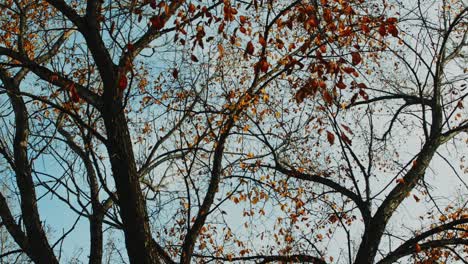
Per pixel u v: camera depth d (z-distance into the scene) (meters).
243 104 9.32
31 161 8.16
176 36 7.73
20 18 9.82
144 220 7.83
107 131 7.91
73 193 7.86
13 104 9.59
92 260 9.21
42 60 9.98
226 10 7.60
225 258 10.55
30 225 8.81
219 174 9.46
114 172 7.88
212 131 9.29
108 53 8.18
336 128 8.18
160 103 9.94
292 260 10.63
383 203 10.23
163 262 8.38
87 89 8.17
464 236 10.81
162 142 10.17
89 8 8.31
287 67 8.19
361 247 10.02
